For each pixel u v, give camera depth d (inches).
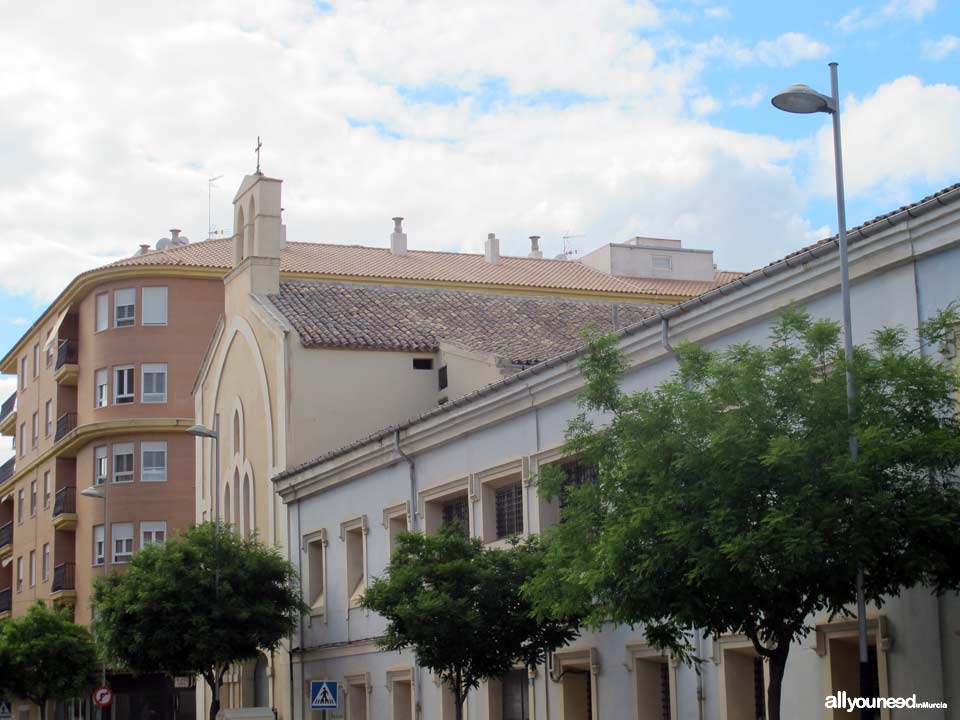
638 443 650.8
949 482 602.2
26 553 2723.9
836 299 763.4
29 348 2839.6
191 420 2266.2
